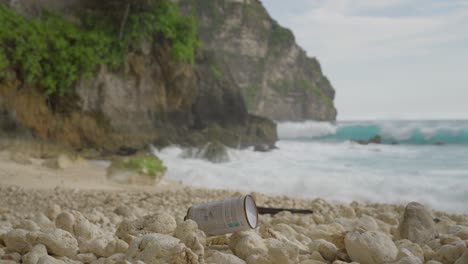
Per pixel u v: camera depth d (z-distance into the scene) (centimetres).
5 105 2578
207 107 3662
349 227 583
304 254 388
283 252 332
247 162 2750
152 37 3152
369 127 5447
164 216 439
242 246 370
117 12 3041
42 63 2727
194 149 3011
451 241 395
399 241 404
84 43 2867
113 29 3030
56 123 2773
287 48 7488
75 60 2798
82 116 2833
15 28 2614
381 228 589
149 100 3169
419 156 2784
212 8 6700
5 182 1488
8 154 2272
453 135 4178
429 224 441
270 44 7362
